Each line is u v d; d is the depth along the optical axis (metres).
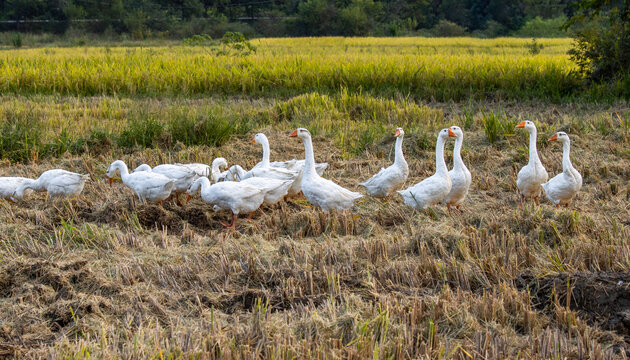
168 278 7.10
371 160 13.18
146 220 9.12
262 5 94.81
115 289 6.88
